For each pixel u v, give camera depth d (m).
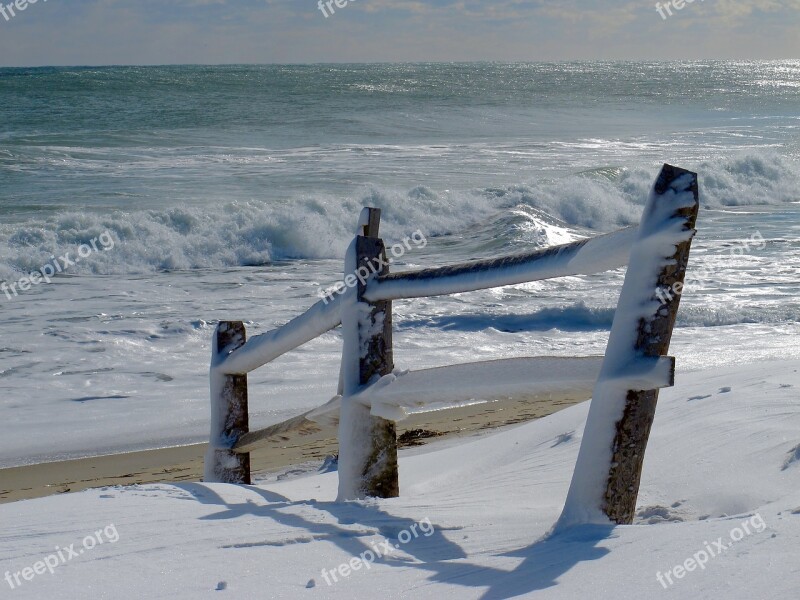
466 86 71.44
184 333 11.29
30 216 18.36
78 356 10.21
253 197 21.22
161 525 2.83
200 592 2.15
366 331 3.33
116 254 15.81
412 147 32.28
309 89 59.75
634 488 2.49
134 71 98.94
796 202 24.02
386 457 3.40
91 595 2.15
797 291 12.92
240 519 2.92
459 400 2.86
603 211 21.52
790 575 1.86
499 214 20.45
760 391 4.85
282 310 12.51
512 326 11.48
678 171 2.34
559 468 4.19
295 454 7.27
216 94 53.16
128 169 25.08
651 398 2.43
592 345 10.63
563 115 47.56
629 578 2.00
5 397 8.82
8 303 12.63
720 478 3.43
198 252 16.45
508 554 2.36
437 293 3.02
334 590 2.14
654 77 104.38
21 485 6.59
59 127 35.09
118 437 7.86
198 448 7.63
